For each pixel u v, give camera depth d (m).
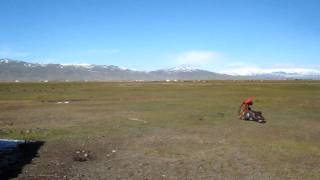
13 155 23.80
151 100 71.12
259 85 140.38
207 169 21.39
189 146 27.81
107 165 22.06
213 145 28.25
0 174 19.58
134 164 22.38
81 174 20.06
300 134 33.81
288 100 70.44
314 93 92.75
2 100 71.06
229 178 19.67
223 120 42.53
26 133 32.78
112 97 79.69
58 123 39.62
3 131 33.78
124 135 32.22
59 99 73.81
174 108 55.94
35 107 57.34
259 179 19.56
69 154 24.69
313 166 22.33
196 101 68.56
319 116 47.03
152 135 32.38
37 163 22.03
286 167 22.00
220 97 79.31
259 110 53.53
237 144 28.73
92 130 34.84
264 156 24.77
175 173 20.53
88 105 60.75
